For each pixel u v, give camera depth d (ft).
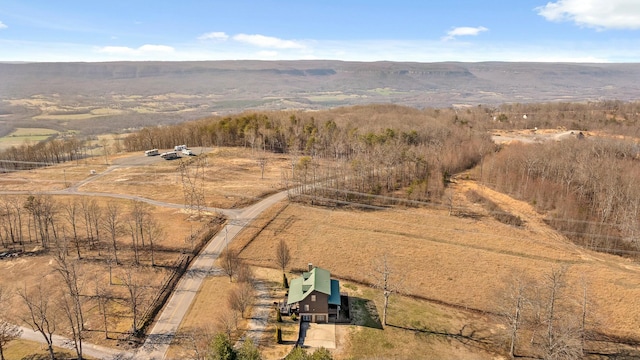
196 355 192.75
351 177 450.30
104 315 224.53
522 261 306.35
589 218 364.99
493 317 249.14
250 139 634.43
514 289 254.68
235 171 524.93
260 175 508.12
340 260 307.78
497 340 230.68
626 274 289.94
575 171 414.00
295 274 289.94
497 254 316.81
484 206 408.26
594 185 386.73
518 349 223.30
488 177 481.05
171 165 551.18
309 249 322.75
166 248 318.04
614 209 363.35
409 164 472.85
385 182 461.37
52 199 410.11
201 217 374.63
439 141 554.46
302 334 229.66
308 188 446.19
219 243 329.72
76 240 310.86
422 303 262.26
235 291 253.24
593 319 243.40
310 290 239.09
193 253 312.29
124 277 275.59
